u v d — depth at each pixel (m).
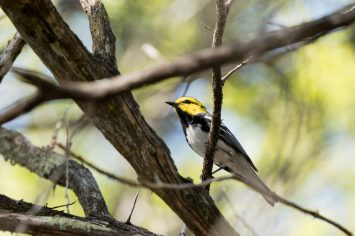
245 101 14.12
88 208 6.80
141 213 13.10
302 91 11.96
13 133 5.64
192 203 5.36
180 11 14.82
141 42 14.75
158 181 4.87
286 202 5.08
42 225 5.80
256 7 14.37
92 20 6.85
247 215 8.27
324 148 12.82
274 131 13.12
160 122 15.45
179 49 14.93
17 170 11.57
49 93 2.78
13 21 4.77
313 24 3.10
